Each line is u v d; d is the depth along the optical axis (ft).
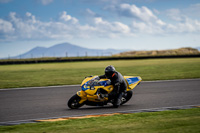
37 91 59.77
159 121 28.76
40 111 38.68
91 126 27.68
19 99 49.44
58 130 26.20
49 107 41.68
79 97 40.47
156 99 47.75
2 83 75.77
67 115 35.73
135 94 53.78
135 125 27.20
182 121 28.17
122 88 42.16
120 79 41.19
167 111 36.27
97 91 39.73
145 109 39.17
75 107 40.65
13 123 31.22
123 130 25.17
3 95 54.39
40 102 46.14
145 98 48.98
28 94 55.42
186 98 48.29
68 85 70.13
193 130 24.25
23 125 29.43
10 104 44.37
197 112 34.63
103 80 41.27
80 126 27.91
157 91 57.26
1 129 27.61
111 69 40.06
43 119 33.35
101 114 35.94
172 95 51.78
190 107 39.75
